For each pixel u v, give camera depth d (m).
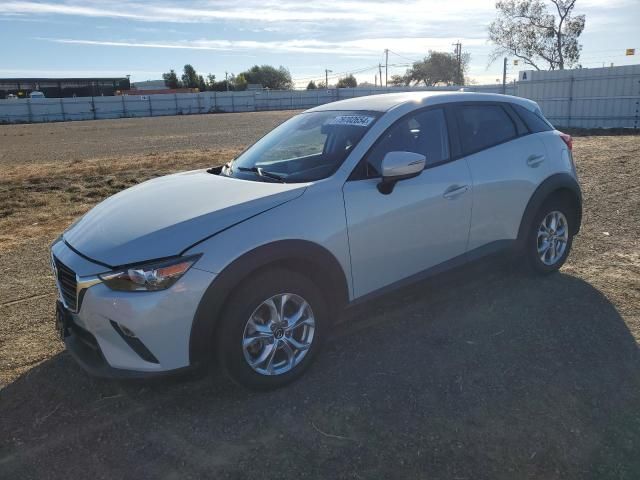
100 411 3.09
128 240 2.93
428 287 3.90
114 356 2.90
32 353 3.76
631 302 4.18
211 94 62.81
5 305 4.62
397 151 3.63
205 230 2.91
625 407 2.92
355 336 3.85
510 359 3.45
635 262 5.05
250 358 3.10
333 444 2.73
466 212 3.95
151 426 2.94
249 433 2.84
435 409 2.97
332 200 3.28
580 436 2.71
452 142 3.99
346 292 3.42
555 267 4.79
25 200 9.48
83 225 3.39
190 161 14.27
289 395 3.17
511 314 4.07
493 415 2.90
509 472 2.49
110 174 12.32
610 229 6.11
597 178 9.02
